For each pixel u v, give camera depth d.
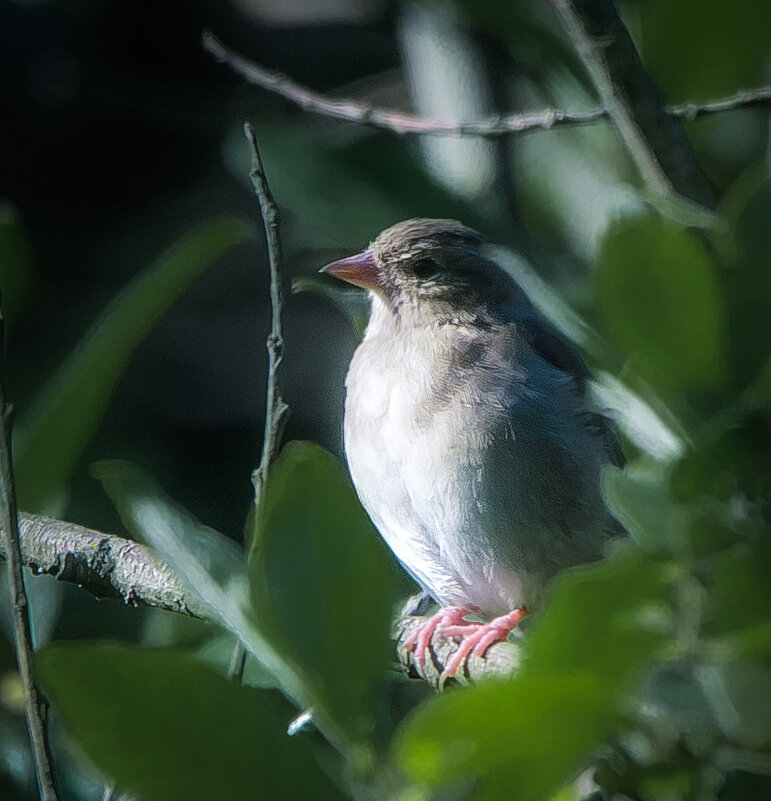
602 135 7.74
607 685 3.32
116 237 12.73
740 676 3.57
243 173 8.84
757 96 6.68
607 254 3.78
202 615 5.89
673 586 3.40
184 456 11.81
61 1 13.27
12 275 7.23
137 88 13.06
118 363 5.90
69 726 3.46
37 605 6.62
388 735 3.62
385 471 8.22
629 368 3.82
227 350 12.27
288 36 13.58
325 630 3.63
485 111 9.48
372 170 8.00
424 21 9.86
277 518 3.66
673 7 7.03
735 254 3.76
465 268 8.68
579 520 8.08
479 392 8.12
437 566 8.30
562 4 6.61
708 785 3.59
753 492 3.51
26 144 12.96
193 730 3.51
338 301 5.92
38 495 6.08
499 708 3.29
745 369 3.75
